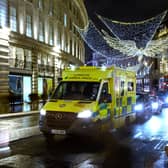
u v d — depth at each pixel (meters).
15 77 33.81
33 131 13.55
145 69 83.62
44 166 8.40
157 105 25.09
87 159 9.25
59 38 47.81
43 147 11.04
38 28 39.41
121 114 14.38
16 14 34.34
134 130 15.55
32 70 37.00
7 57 31.55
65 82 12.93
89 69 13.09
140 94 20.25
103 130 12.22
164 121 19.91
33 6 38.00
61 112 11.30
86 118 11.17
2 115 20.56
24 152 10.16
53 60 44.31
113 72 13.30
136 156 9.69
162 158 9.42
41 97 35.03
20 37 33.88
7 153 10.02
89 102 11.78
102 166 8.45
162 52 72.69
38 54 38.75
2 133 11.62
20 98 34.62
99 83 12.45
